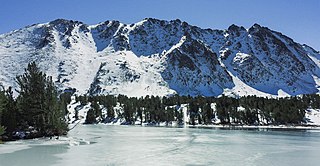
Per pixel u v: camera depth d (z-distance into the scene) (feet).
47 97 262.88
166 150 199.41
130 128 505.25
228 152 193.26
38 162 153.89
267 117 640.17
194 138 296.10
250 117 640.58
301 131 450.30
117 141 260.01
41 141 241.76
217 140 276.41
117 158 165.48
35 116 255.09
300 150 209.77
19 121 252.21
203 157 172.14
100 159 162.20
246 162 158.81
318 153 195.11
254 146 229.86
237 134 364.58
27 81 258.16
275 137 323.37
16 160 159.53
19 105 252.83
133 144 234.79
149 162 154.92
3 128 223.71
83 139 274.16
